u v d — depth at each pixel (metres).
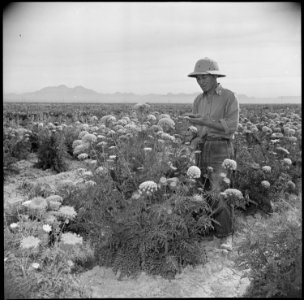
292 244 2.58
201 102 4.07
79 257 3.14
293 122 6.50
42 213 3.26
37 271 2.89
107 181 3.64
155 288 2.90
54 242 3.29
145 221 3.19
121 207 3.54
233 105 3.79
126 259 3.13
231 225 3.82
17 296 2.51
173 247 3.22
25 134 7.67
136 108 4.81
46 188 4.32
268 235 2.75
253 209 4.53
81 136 4.47
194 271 3.18
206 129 3.96
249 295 2.71
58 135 7.24
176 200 3.17
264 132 6.30
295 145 5.59
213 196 3.38
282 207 3.13
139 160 4.07
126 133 4.65
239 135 5.85
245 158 5.00
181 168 3.87
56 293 2.71
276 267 2.57
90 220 3.58
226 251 3.40
